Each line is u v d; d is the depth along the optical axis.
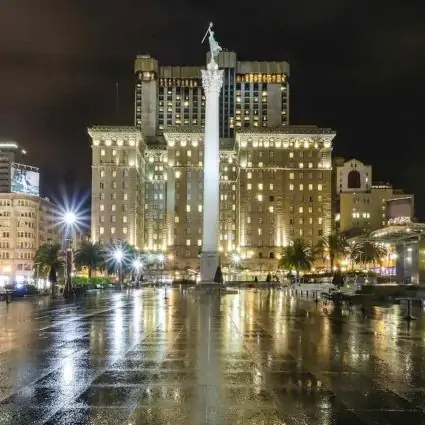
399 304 54.91
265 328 30.55
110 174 199.62
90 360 18.91
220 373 16.50
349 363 18.48
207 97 115.81
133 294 87.19
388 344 23.53
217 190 114.44
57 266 118.44
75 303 58.94
